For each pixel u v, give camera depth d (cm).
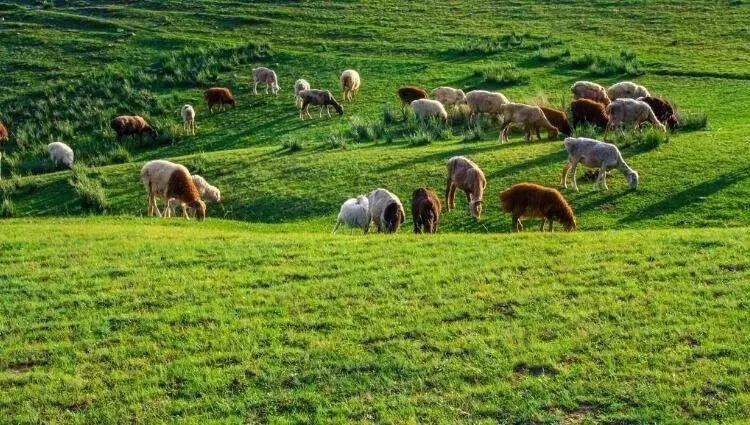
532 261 1514
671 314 1248
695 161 2439
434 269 1497
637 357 1128
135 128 3778
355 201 2009
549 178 2402
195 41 5434
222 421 1020
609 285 1376
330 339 1225
